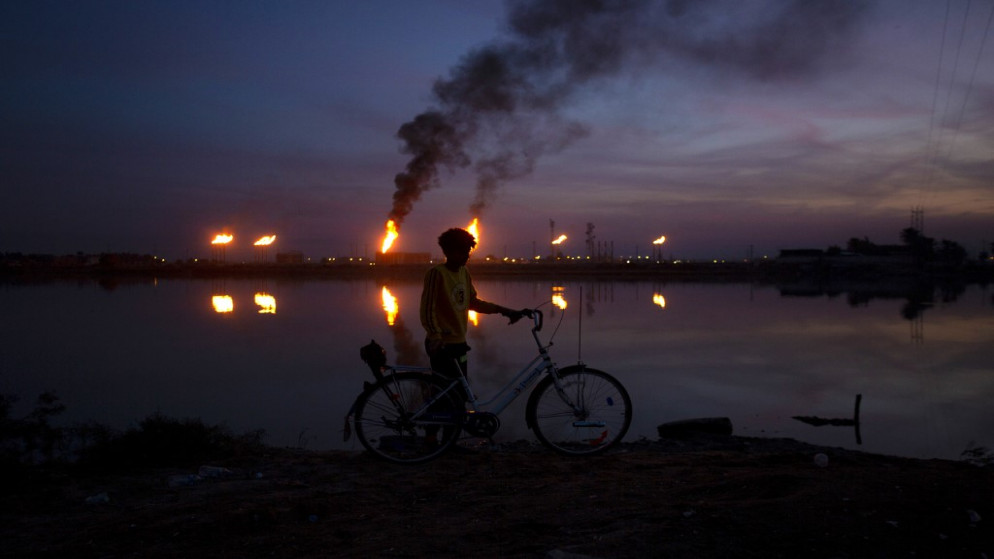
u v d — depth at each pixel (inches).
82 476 191.0
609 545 107.7
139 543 125.9
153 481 182.4
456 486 165.6
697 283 3176.7
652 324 1197.7
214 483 178.9
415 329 1092.5
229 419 450.3
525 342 920.9
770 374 665.0
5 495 167.9
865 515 116.1
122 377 650.2
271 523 136.9
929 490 127.8
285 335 1021.8
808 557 102.3
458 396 192.1
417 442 192.5
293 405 505.4
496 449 283.6
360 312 1449.3
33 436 237.0
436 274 190.1
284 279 3671.3
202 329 1123.9
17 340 978.7
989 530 109.1
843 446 375.6
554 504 141.2
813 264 3919.8
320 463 199.5
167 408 492.4
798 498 126.1
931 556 101.7
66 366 726.5
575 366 199.6
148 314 1437.0
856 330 1114.1
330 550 119.8
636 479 165.5
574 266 4453.7
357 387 590.9
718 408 490.6
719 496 139.0
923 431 417.4
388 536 125.7
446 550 115.0
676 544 107.0
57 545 127.0
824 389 580.4
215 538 128.2
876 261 3946.9
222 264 5007.4
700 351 838.5
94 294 2269.9
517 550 111.8
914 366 726.5
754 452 293.7
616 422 200.4
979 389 586.6
